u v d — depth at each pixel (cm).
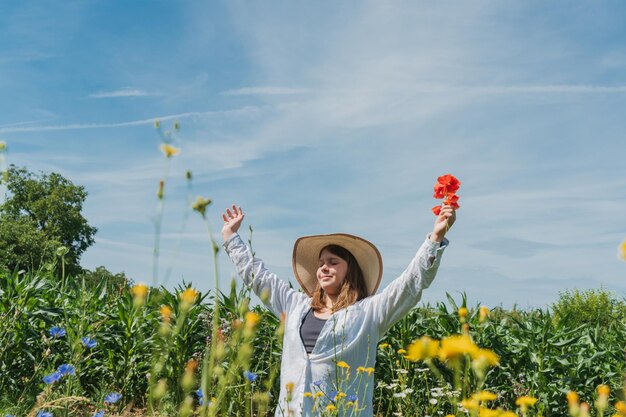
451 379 444
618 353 479
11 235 2891
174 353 420
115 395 310
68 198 3544
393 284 305
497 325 511
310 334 308
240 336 197
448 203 293
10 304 434
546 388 453
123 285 522
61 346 446
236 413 319
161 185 177
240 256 341
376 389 473
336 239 352
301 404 288
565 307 1293
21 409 335
